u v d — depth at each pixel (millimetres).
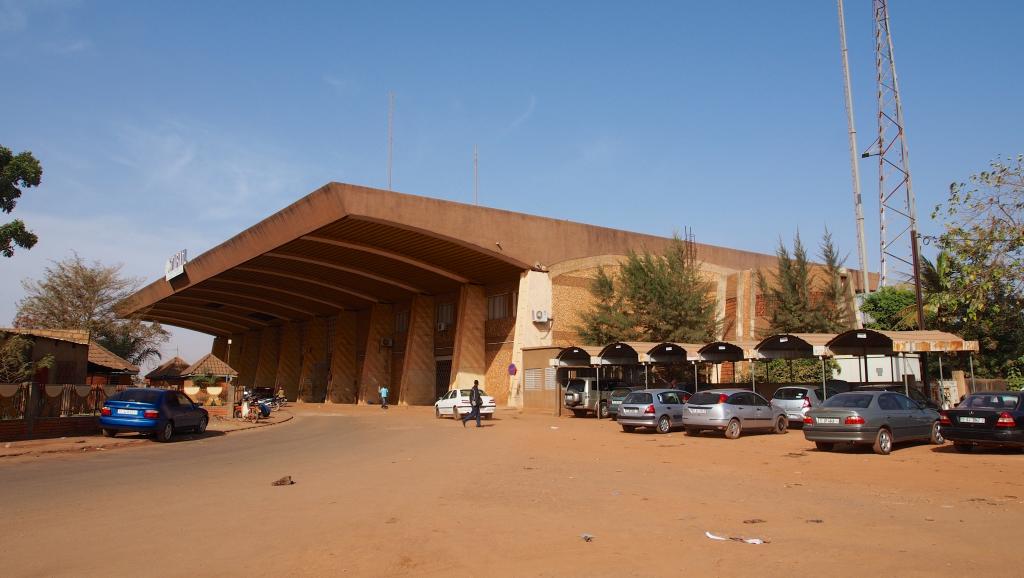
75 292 56031
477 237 39406
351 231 38594
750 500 10500
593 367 38375
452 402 35031
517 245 41156
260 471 14445
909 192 33469
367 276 49188
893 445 18891
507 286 45312
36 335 28406
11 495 11242
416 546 7570
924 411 18578
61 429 22625
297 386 72812
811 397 25328
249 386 86312
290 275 51281
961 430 16375
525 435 24188
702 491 11422
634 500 10523
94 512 9664
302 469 14758
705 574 6410
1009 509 9633
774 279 45938
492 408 34344
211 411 36969
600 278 41438
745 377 41781
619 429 26984
